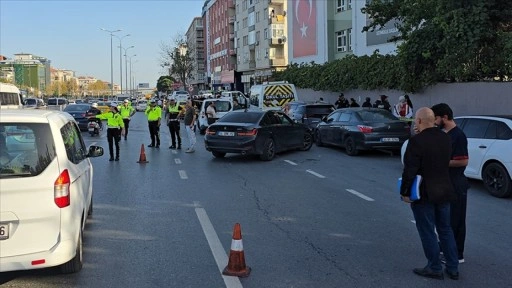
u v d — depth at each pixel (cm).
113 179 1119
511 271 520
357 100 2748
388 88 2366
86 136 2473
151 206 833
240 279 492
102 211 796
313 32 3916
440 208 503
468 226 705
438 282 488
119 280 490
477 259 559
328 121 1745
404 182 492
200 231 672
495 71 1711
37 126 472
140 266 531
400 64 2008
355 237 644
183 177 1144
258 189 989
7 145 457
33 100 4934
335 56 3691
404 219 741
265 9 6038
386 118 1579
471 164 966
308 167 1315
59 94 12300
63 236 462
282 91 2370
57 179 460
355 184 1050
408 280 492
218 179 1115
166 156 1570
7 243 441
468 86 1789
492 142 924
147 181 1090
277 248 595
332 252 580
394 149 1537
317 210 802
